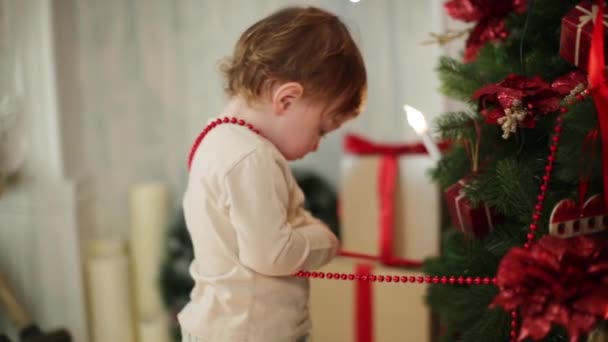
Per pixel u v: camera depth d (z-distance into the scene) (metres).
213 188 0.78
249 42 0.82
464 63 0.92
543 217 0.73
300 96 0.79
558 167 0.74
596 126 0.65
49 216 1.43
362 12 1.43
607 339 0.66
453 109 1.31
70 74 1.43
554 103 0.69
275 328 0.81
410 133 1.44
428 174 1.02
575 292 0.57
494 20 0.85
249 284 0.80
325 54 0.79
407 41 1.41
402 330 1.17
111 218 1.57
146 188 1.52
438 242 1.19
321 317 1.23
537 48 0.80
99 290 1.47
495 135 0.81
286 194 0.79
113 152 1.54
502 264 0.60
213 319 0.81
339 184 1.52
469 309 0.84
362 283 1.18
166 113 1.59
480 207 0.79
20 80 1.37
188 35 1.56
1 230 1.46
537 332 0.56
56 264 1.45
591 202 0.68
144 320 1.54
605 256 0.59
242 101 0.84
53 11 1.37
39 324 1.48
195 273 0.85
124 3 1.51
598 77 0.63
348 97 0.82
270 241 0.76
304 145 0.84
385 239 1.20
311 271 0.90
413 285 1.16
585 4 0.69
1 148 1.33
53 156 1.42
